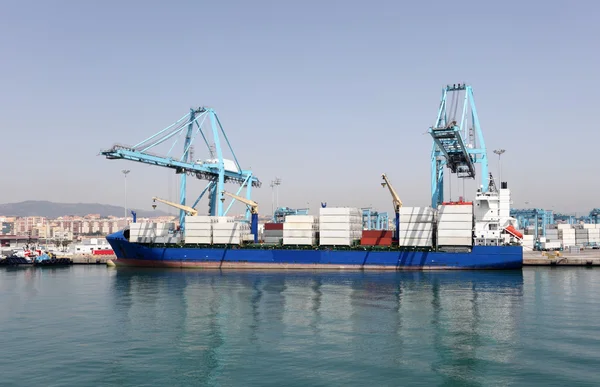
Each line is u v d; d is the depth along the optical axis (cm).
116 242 11588
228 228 11025
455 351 4041
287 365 3722
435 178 11069
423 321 5109
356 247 10400
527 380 3369
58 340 4516
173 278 9181
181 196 12469
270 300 6444
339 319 5241
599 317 5244
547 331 4653
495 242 9994
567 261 11131
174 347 4238
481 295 6719
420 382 3353
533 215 17838
